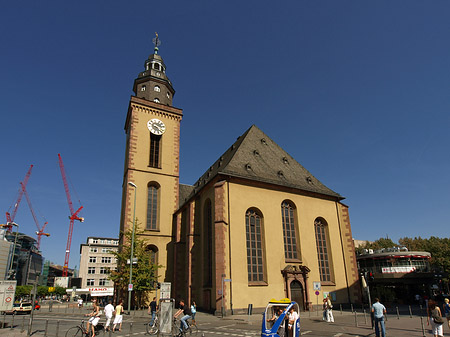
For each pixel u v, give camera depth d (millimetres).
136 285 36125
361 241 103875
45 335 17781
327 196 40375
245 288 30203
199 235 36969
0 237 100250
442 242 70875
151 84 50406
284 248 34562
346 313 31203
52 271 165000
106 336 18234
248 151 40188
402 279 50375
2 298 22469
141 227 42125
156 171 45625
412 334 18125
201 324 23328
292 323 14664
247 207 33531
